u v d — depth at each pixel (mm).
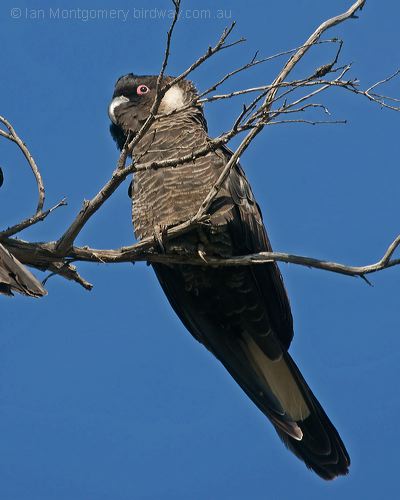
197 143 10867
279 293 10977
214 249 10336
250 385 11227
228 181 10508
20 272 8414
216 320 11344
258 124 8008
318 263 8578
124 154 8250
